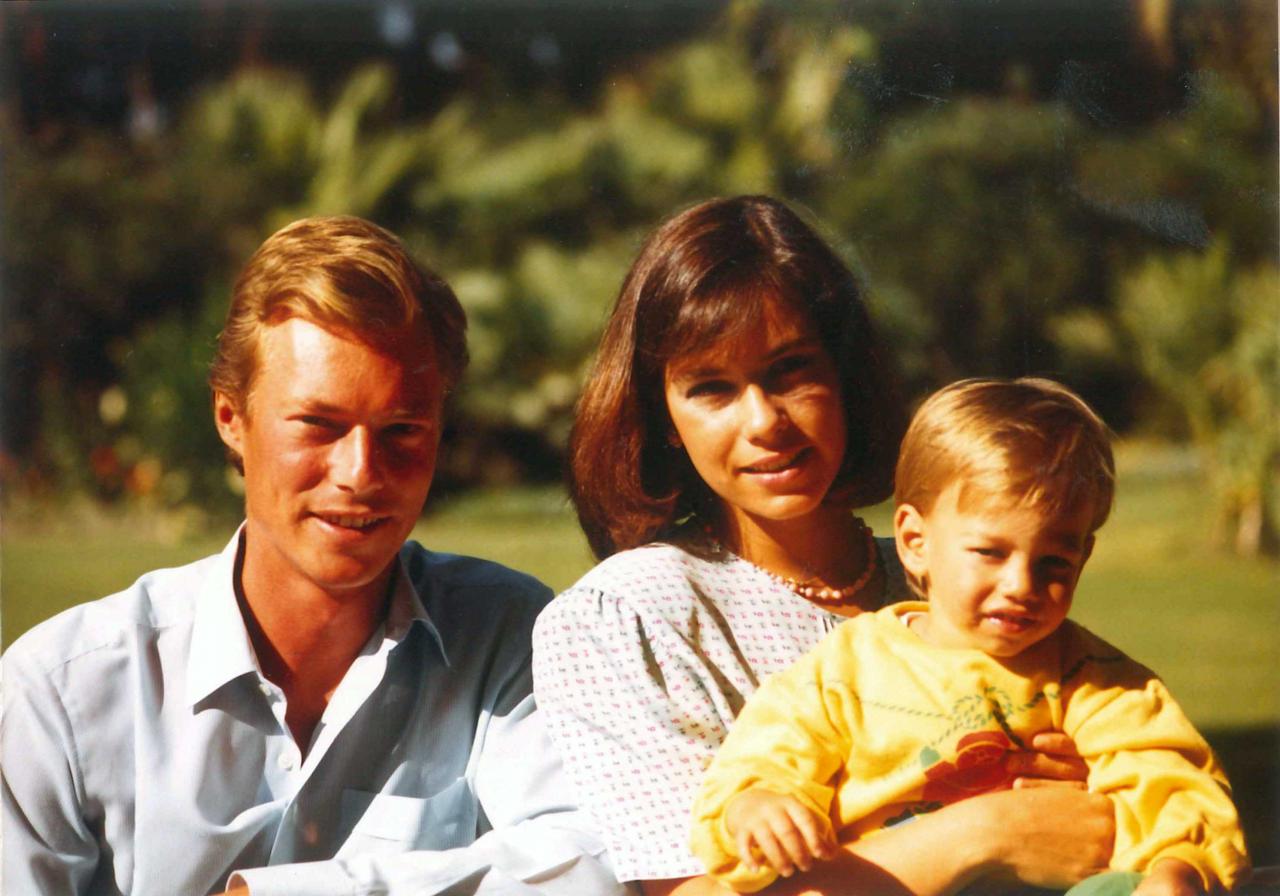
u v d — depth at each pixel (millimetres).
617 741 1856
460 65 10148
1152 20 6141
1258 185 7328
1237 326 7957
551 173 9656
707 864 1731
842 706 1789
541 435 8953
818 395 1899
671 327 1899
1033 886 1764
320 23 9922
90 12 9086
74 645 1994
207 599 2037
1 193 9070
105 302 9242
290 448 1903
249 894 1855
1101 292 8266
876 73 6539
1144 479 8172
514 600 2189
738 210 1978
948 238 8188
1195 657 5414
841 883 1702
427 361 1945
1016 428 1759
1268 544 7316
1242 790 4051
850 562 2037
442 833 2088
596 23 10000
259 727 2029
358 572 1944
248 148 9570
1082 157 7645
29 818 1954
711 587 1950
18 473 8492
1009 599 1740
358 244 1958
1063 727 1793
